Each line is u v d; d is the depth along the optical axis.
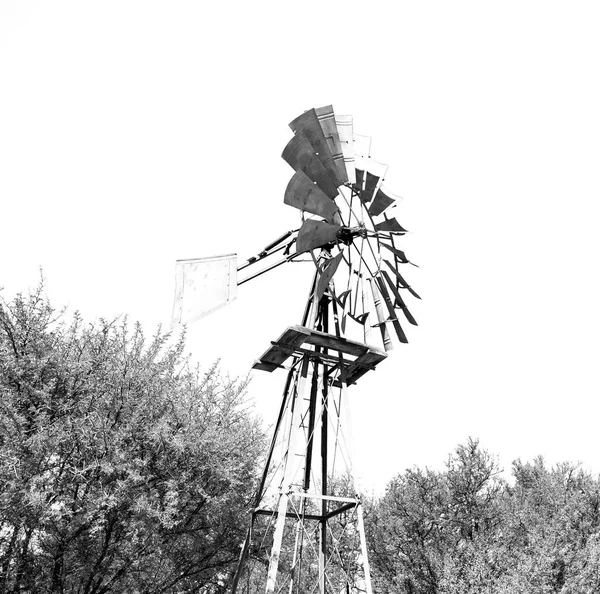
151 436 11.86
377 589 21.19
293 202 11.23
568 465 25.41
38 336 12.21
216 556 14.00
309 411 12.04
